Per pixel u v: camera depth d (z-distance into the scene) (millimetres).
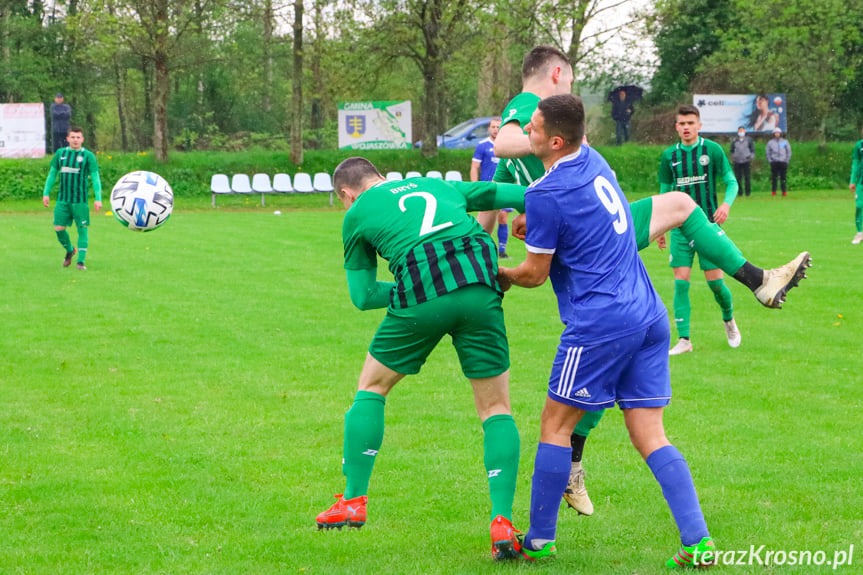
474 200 6090
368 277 6055
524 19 42781
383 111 44438
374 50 43375
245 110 58281
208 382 9711
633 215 5934
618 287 5199
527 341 11977
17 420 8273
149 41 41906
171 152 44562
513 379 9930
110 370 10219
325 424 8227
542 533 5324
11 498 6363
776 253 20328
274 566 5281
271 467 7062
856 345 11477
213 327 12719
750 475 6770
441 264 5535
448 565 5277
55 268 18797
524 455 7430
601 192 5273
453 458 7270
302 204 39156
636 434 5371
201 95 57219
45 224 29219
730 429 7953
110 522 5961
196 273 18156
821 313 13656
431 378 9938
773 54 50719
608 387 5250
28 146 40719
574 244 5238
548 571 5160
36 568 5234
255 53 56656
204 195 41500
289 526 5934
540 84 6539
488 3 41250
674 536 5715
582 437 5875
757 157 47250
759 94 49188
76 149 18297
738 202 38438
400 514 6141
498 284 5715
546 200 5219
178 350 11273
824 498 6254
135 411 8578
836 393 9164
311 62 48312
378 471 6980
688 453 7297
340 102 44375
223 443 7652
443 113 61719
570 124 5242
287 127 61312
